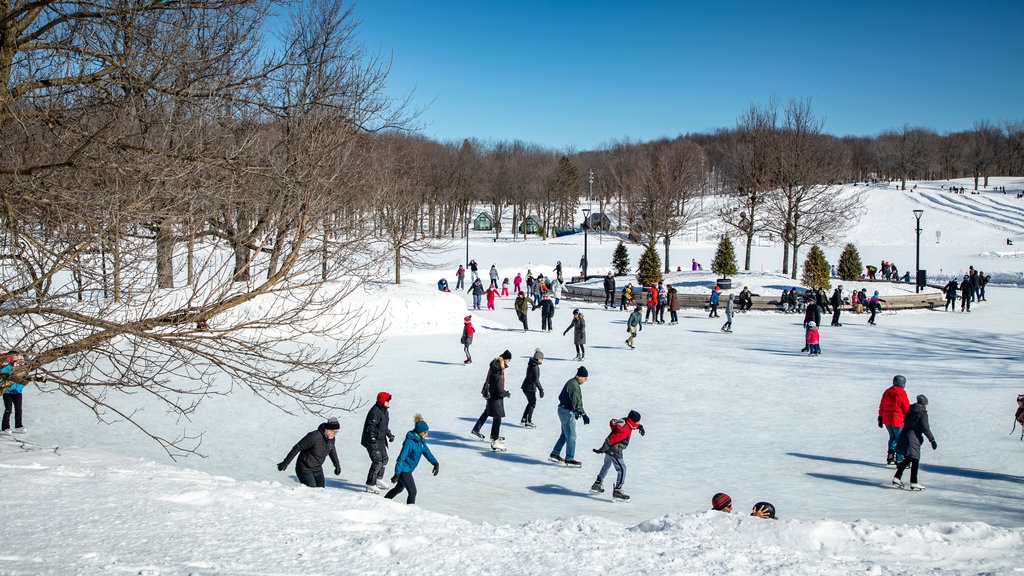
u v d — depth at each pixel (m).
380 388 17.62
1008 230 89.62
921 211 39.78
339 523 6.89
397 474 9.61
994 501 10.27
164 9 8.66
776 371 20.02
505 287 43.75
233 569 5.24
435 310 27.06
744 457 12.61
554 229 102.81
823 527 7.52
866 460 12.45
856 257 44.44
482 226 109.31
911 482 10.86
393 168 26.28
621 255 50.47
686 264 64.94
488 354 22.52
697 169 82.56
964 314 34.34
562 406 12.20
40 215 8.14
